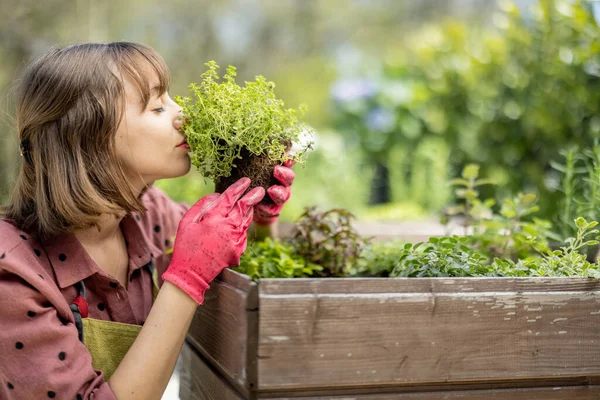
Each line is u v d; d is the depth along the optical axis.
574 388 1.22
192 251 1.23
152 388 1.21
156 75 1.38
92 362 1.32
